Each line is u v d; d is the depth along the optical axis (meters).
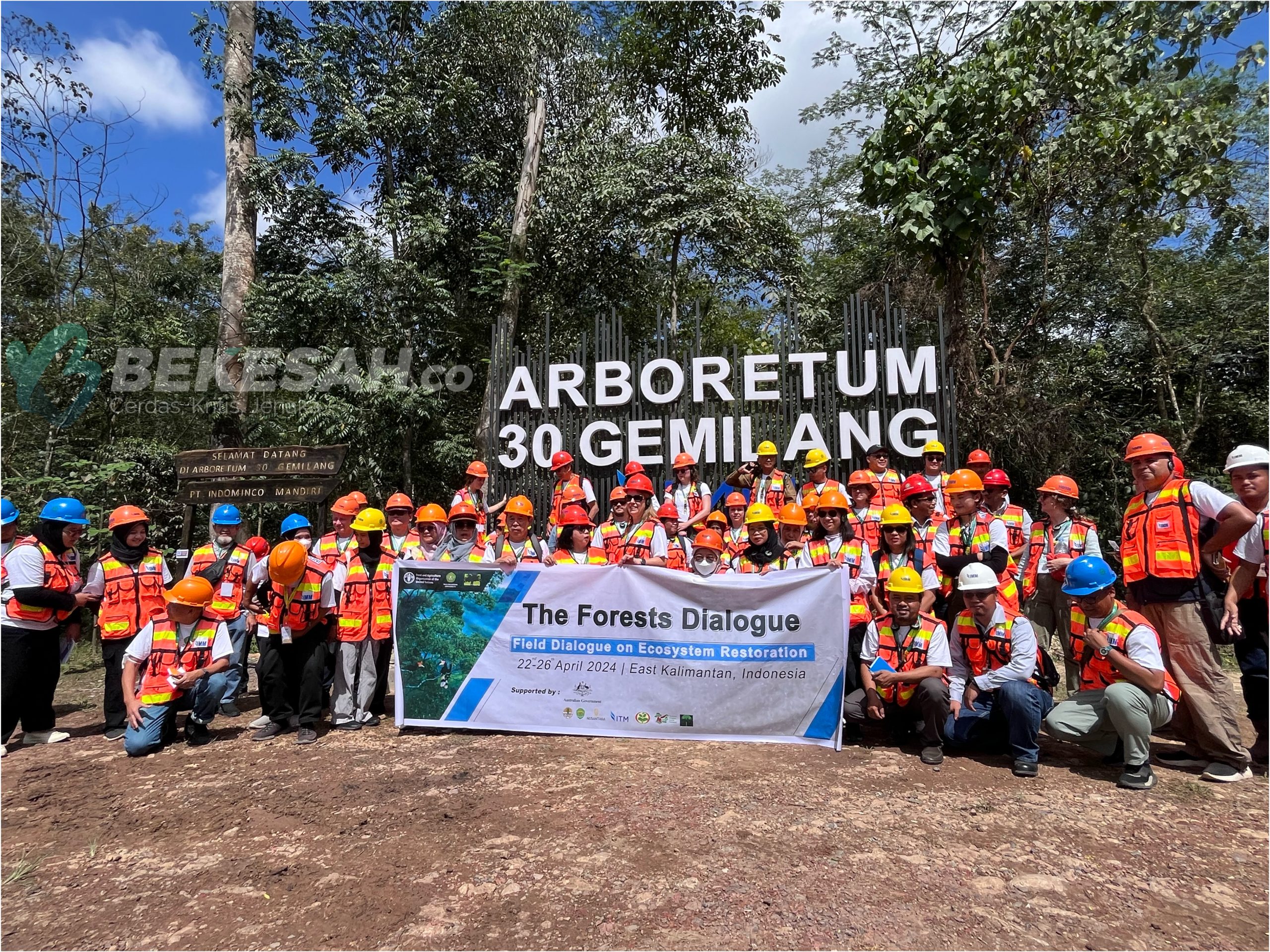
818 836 3.43
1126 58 7.87
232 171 12.70
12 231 12.73
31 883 3.21
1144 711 3.98
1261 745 4.32
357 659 5.44
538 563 5.38
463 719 5.14
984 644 4.43
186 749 5.06
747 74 14.05
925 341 11.92
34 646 5.31
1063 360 11.95
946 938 2.61
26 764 4.87
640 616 4.96
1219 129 8.16
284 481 7.71
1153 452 4.47
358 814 3.82
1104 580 4.23
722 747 4.75
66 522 5.49
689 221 12.37
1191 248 12.05
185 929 2.81
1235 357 11.07
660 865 3.18
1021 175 9.42
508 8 13.28
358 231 12.41
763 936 2.63
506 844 3.42
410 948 2.63
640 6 14.09
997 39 8.69
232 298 12.59
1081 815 3.64
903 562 5.04
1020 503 10.88
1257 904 2.83
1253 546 4.15
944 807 3.75
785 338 8.56
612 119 14.05
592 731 4.98
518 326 13.80
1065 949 2.54
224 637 5.22
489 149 14.30
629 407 9.07
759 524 5.44
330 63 12.75
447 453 12.18
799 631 4.76
